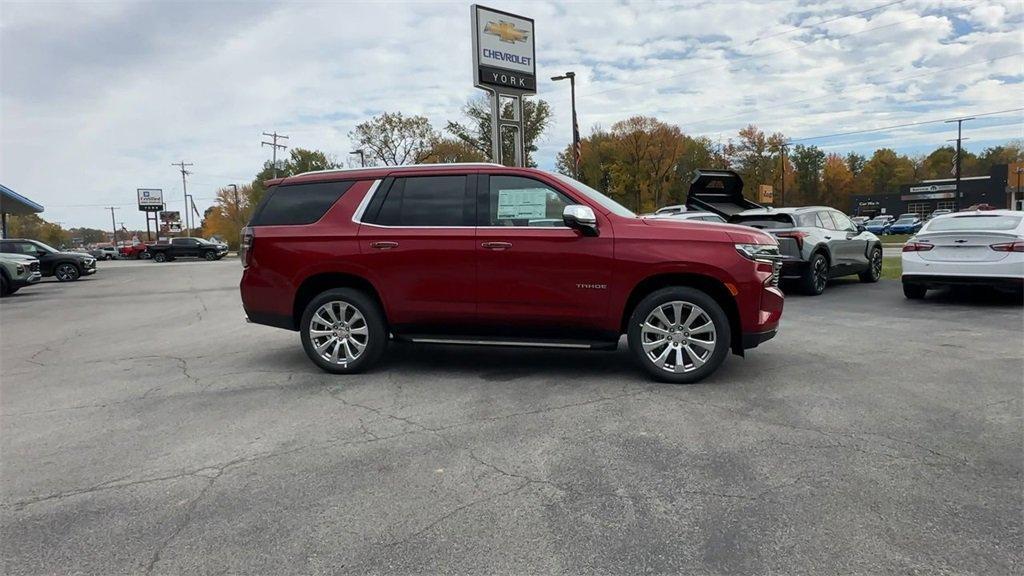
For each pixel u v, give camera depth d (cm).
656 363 518
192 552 274
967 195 7500
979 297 1027
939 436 386
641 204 6988
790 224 1101
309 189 593
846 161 9894
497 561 261
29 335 927
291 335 834
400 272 552
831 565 252
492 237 533
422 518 298
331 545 277
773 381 518
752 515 294
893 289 1174
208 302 1352
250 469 361
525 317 537
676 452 369
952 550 261
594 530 284
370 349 569
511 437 400
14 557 273
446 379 549
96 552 276
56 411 488
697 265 504
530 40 2169
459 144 5241
